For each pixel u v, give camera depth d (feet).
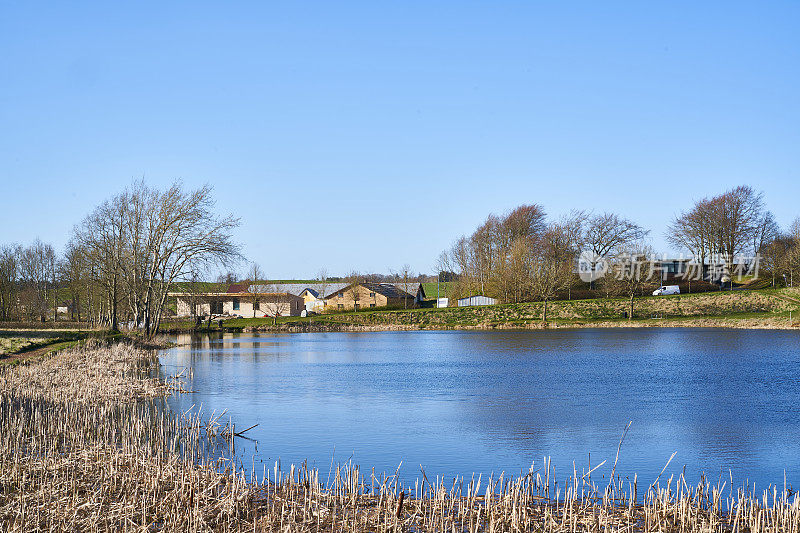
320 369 142.82
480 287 431.84
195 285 232.73
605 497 46.16
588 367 145.59
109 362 125.90
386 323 342.23
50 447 58.34
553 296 366.84
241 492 46.57
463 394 104.88
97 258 221.46
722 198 396.37
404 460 62.49
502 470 58.75
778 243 383.24
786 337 228.43
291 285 460.14
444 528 41.60
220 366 147.95
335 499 46.44
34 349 143.74
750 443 70.08
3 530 38.42
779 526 41.60
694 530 40.60
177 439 67.92
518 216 440.86
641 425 79.51
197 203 221.46
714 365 147.43
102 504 43.27
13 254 397.60
